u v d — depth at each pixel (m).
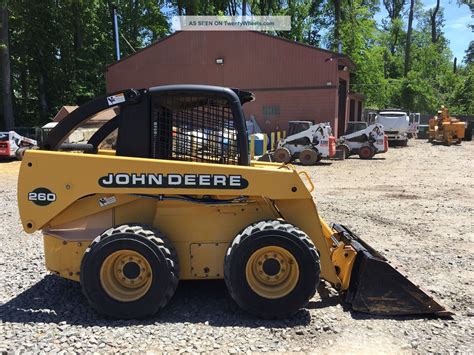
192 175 4.24
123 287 4.26
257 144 19.58
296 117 25.47
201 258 4.49
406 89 48.62
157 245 4.15
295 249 4.14
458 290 5.13
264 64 25.67
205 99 4.48
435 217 8.98
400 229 8.02
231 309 4.48
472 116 43.72
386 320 4.26
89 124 8.12
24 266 5.86
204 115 4.52
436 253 6.56
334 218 8.85
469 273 5.72
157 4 37.66
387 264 4.36
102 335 3.91
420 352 3.70
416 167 17.70
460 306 4.67
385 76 57.53
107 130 4.96
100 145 5.03
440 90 57.72
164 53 27.09
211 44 26.39
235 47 26.05
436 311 4.32
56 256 4.50
